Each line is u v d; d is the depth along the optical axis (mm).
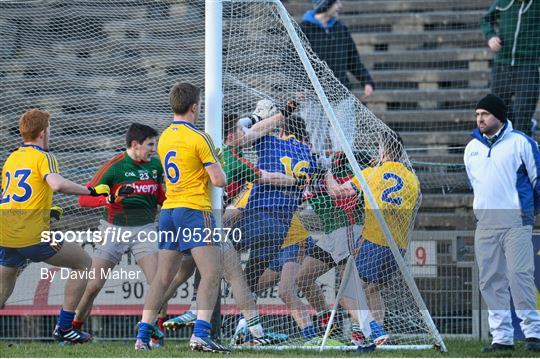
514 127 36000
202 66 37312
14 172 23578
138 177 25641
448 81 45781
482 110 25047
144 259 25656
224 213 25031
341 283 25000
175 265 22906
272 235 24906
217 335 24469
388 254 24938
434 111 44000
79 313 25812
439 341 24938
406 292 26234
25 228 23469
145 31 37781
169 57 37531
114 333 28797
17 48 36281
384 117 44062
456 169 37094
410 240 27031
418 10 49500
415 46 47812
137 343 23219
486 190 25031
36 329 29047
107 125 35188
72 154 33312
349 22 49156
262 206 24984
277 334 25547
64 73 36500
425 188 35938
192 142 22016
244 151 25172
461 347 25891
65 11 36938
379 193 25219
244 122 25188
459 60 46500
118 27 37531
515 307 24953
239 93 27422
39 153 23531
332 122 23812
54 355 22234
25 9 36500
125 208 25609
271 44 27062
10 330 29172
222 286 26625
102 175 25609
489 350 24906
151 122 35000
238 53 27297
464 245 28812
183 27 37906
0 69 35906
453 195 39062
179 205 22281
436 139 42625
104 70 36688
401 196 25281
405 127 43969
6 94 35625
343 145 23781
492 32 36094
